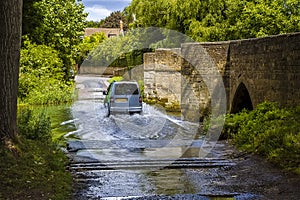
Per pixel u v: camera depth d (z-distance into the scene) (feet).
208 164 31.30
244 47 52.06
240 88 54.29
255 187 25.03
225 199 22.76
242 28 74.23
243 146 37.04
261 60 46.78
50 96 87.30
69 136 44.93
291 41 39.52
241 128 41.78
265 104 42.98
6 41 26.73
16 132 28.12
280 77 42.04
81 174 28.25
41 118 39.45
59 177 26.04
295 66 38.78
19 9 27.14
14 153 26.30
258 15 71.51
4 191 21.93
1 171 23.82
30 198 21.65
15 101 27.61
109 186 25.38
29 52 93.30
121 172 28.89
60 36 99.76
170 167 30.48
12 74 27.09
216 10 83.30
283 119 38.09
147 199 22.66
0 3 26.68
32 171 25.21
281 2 72.18
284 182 25.75
